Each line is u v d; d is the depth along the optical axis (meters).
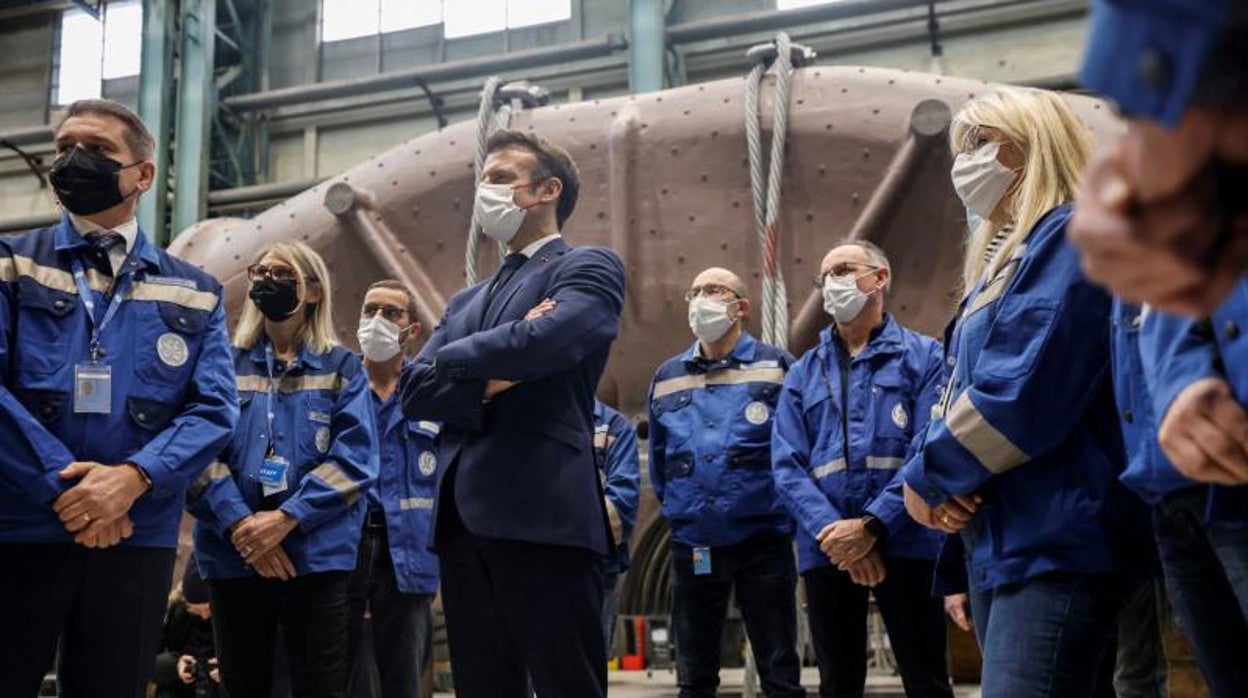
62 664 2.24
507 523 2.05
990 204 1.97
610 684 7.00
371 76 11.59
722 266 5.97
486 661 2.13
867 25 10.23
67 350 2.28
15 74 13.39
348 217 6.55
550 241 2.38
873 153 5.77
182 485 2.32
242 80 12.36
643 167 6.14
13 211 12.94
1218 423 1.08
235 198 11.48
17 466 2.11
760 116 5.99
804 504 3.19
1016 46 10.02
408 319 3.96
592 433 2.25
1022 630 1.62
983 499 1.74
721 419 3.77
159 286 2.46
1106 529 1.61
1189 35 0.47
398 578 3.74
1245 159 0.48
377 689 4.34
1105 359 1.62
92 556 2.22
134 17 13.22
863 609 3.29
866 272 3.44
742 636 9.73
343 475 3.02
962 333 1.83
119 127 2.40
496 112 6.61
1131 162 0.50
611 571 4.55
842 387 3.43
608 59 11.08
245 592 2.98
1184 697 3.64
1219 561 1.27
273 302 3.16
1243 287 1.10
